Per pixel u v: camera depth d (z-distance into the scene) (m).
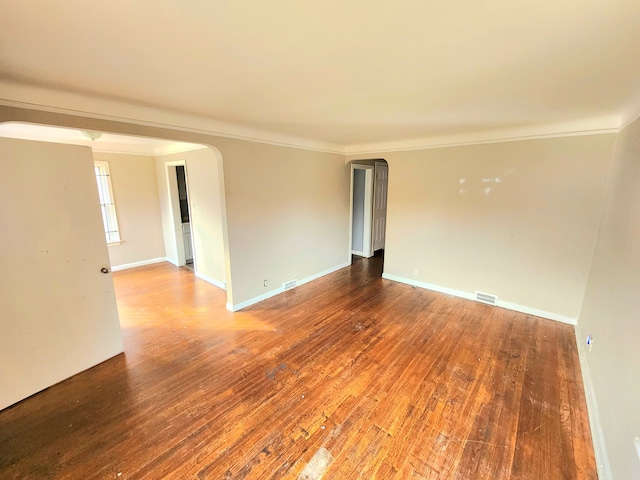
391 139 4.36
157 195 5.88
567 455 1.78
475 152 3.79
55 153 2.30
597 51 1.49
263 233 3.99
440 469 1.70
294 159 4.28
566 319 3.40
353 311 3.74
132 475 1.66
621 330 1.85
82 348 2.54
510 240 3.68
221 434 1.92
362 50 1.50
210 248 4.71
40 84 2.01
